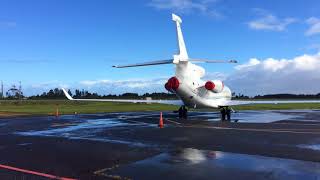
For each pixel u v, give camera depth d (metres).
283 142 15.39
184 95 29.06
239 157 12.05
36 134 18.83
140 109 52.25
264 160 11.53
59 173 10.00
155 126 22.97
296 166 10.64
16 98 143.75
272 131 19.67
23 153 13.12
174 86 28.05
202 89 29.38
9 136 18.05
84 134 18.73
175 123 25.27
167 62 27.11
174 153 12.87
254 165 10.81
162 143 15.31
